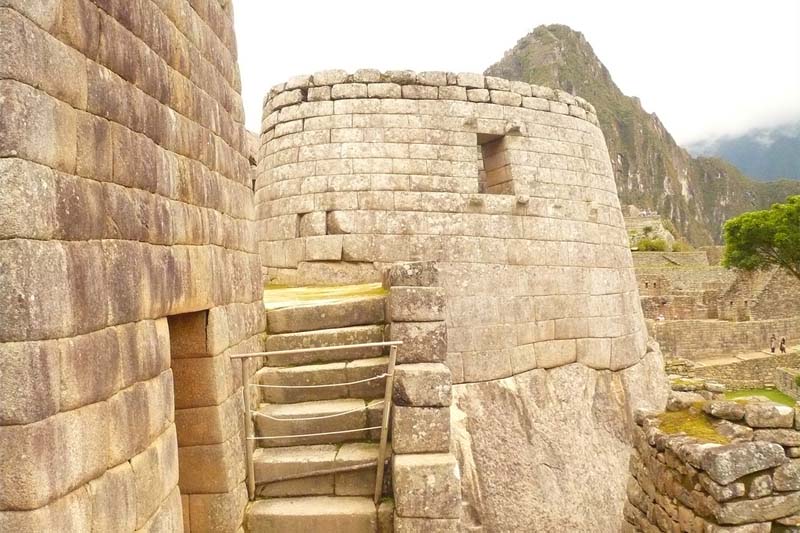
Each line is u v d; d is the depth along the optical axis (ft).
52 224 10.87
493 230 43.68
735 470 21.65
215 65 21.35
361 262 42.29
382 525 21.13
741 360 113.80
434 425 21.49
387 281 29.04
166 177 16.17
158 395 14.99
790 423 23.08
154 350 14.84
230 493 19.84
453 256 42.45
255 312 25.46
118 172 13.41
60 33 11.53
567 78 615.98
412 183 43.32
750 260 122.52
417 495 20.11
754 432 23.27
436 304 23.75
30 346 10.18
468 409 40.04
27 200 10.28
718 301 143.33
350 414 23.73
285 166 45.52
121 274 13.21
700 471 22.70
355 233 42.57
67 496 10.92
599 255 49.03
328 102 44.83
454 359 40.63
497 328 42.45
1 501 9.94
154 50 15.78
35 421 10.17
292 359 26.30
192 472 19.62
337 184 43.37
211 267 19.57
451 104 44.80
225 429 19.98
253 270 25.55
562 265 46.42
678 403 28.09
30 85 10.58
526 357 43.50
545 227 45.91
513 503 38.88
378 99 44.39
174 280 16.26
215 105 21.03
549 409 43.34
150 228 14.92
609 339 48.21
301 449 23.29
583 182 48.98
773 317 140.15
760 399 25.77
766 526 21.53
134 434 13.57
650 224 230.68
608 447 44.96
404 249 42.29
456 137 44.45
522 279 44.27
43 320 10.43
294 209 44.42
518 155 45.80
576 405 44.83
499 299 42.96
